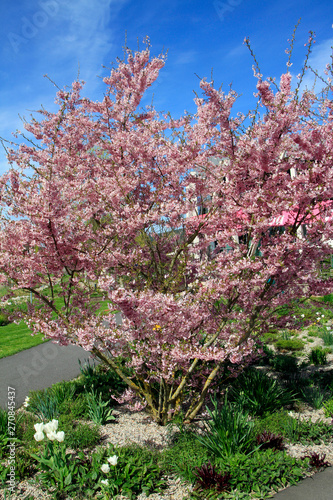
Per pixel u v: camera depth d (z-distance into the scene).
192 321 4.80
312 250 4.89
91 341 4.39
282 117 4.35
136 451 4.42
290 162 4.74
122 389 6.57
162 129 5.55
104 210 5.67
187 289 5.52
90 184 5.27
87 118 6.26
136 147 5.34
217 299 5.24
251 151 4.54
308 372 7.41
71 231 4.91
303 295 5.44
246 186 5.06
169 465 4.24
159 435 5.06
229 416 4.55
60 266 5.03
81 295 5.38
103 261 5.04
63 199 4.59
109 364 5.17
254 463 4.02
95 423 5.42
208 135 4.92
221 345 5.87
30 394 6.17
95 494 3.83
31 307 5.23
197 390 6.12
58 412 5.55
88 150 6.61
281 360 7.61
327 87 4.81
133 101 6.12
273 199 4.68
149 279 5.23
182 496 3.78
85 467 4.14
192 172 5.58
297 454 4.39
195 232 5.25
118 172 5.42
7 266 4.83
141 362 4.87
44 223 4.45
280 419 5.09
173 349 4.47
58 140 6.49
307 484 3.80
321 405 5.76
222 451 4.25
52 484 3.95
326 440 4.71
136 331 4.32
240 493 3.71
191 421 5.40
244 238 5.62
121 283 5.49
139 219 4.95
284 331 10.16
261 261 4.94
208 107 4.93
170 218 5.50
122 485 3.87
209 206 5.44
